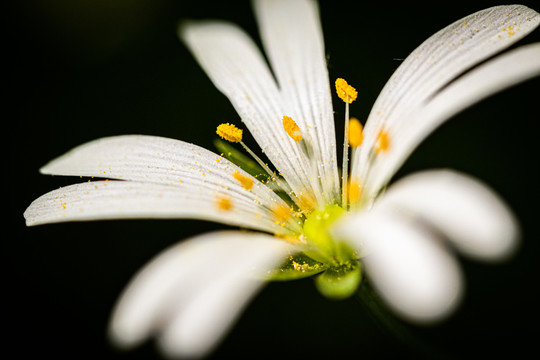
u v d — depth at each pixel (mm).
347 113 56
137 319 46
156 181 54
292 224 55
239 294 46
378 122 55
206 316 46
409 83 55
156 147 56
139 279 47
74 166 55
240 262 47
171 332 46
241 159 56
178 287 47
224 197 54
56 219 52
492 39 54
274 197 55
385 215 46
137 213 51
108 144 56
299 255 53
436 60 55
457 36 55
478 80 50
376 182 54
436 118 50
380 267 45
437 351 51
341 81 57
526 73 48
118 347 46
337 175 56
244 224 54
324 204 56
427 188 46
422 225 45
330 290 51
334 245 52
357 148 55
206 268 47
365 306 52
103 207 52
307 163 57
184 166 55
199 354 45
